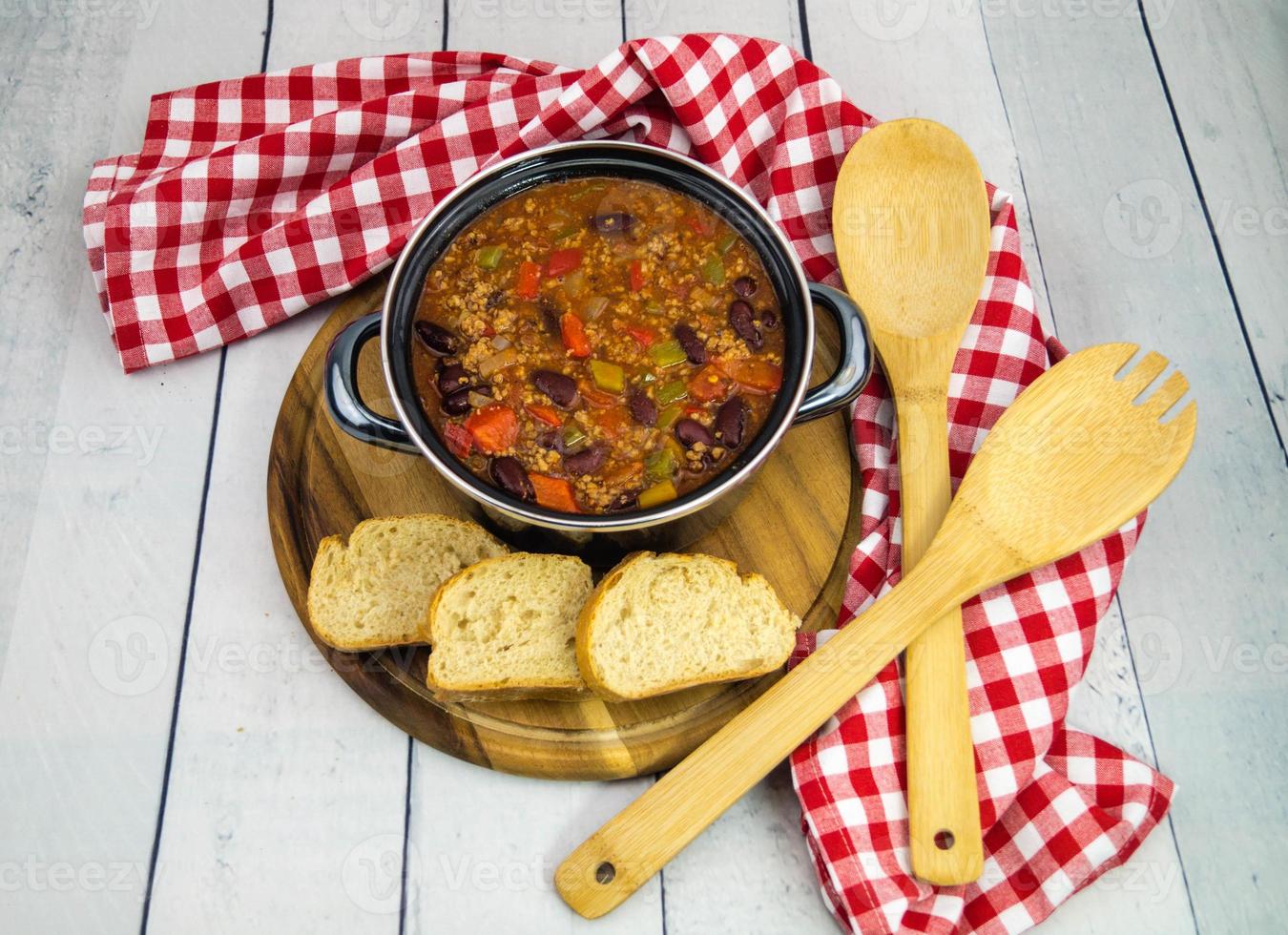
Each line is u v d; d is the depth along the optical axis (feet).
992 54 3.02
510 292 2.59
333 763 2.61
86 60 3.00
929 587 2.50
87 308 2.85
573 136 2.81
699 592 2.56
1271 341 2.86
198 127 2.89
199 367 2.81
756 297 2.57
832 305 2.54
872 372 2.70
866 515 2.64
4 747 2.62
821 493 2.65
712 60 2.75
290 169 2.81
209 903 2.56
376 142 2.83
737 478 2.43
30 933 2.55
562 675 2.55
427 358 2.55
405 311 2.54
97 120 2.97
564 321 2.57
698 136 2.77
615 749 2.54
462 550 2.62
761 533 2.64
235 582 2.70
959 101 2.99
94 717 2.63
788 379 2.50
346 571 2.59
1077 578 2.58
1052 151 2.97
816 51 3.02
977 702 2.54
